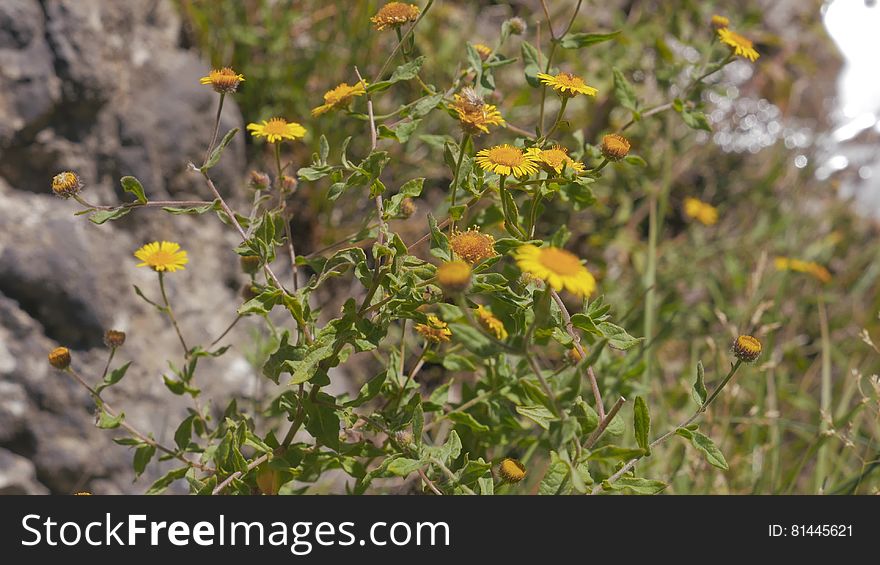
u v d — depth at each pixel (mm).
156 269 2201
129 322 3176
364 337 2049
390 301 2043
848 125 6340
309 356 2002
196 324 3357
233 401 2436
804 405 3908
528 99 3523
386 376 2250
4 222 3020
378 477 2102
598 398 2119
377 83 2252
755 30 5941
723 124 5703
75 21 3201
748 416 3594
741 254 4816
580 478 1800
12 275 2973
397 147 4176
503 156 2061
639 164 2475
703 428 3389
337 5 4199
